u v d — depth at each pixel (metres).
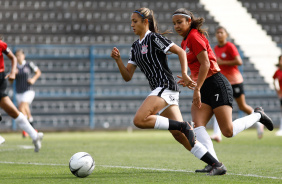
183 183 15.83
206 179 16.89
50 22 75.19
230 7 81.75
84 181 16.42
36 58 69.06
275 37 80.56
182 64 17.50
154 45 17.86
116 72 70.56
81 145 36.91
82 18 76.31
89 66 70.31
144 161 24.30
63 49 71.88
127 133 59.19
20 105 45.22
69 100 68.56
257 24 81.50
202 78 17.98
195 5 81.19
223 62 34.88
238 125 19.47
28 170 20.11
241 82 35.62
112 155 27.98
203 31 18.98
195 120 19.36
